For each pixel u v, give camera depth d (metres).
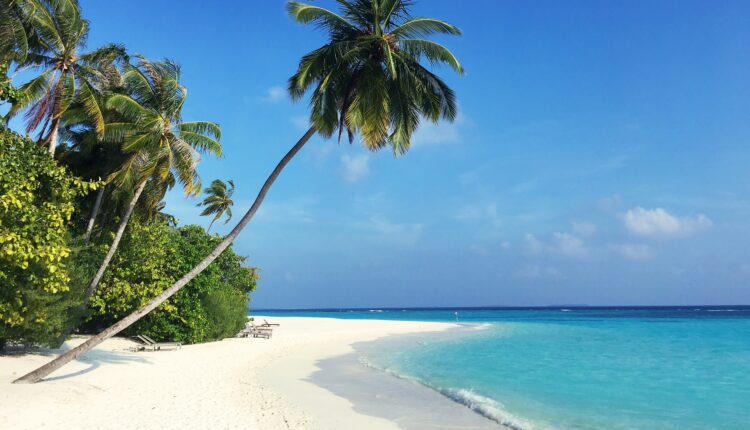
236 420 11.20
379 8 15.59
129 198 24.52
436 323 63.72
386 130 15.24
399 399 14.73
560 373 20.61
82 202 24.81
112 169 24.12
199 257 27.81
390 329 49.56
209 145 23.12
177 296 26.69
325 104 15.93
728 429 11.78
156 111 21.55
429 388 16.72
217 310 30.06
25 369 14.38
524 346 32.81
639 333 45.78
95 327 26.53
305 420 11.67
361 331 45.31
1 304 13.36
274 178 15.88
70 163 24.75
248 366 20.66
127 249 23.64
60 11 19.23
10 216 11.65
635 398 15.59
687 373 20.81
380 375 19.56
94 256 22.20
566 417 12.97
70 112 21.47
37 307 14.62
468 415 12.79
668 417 13.12
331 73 15.52
